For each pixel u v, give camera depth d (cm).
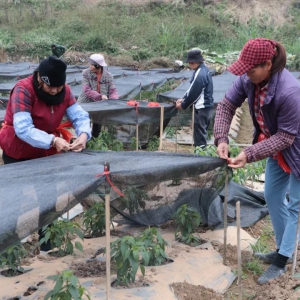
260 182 655
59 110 373
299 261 406
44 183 279
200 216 439
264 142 344
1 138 381
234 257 415
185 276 367
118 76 1270
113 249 337
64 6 2595
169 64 1922
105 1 2636
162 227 474
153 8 2566
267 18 2441
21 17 2422
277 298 345
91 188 276
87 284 342
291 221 371
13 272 368
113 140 746
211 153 588
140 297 326
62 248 412
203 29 2245
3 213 244
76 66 1541
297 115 332
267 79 337
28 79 356
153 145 790
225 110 386
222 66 1816
